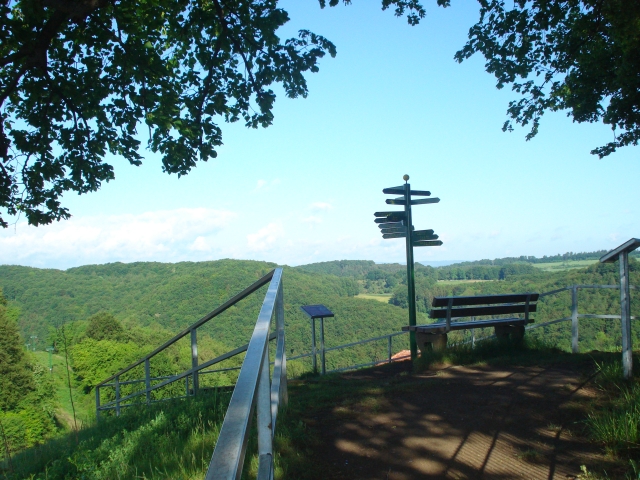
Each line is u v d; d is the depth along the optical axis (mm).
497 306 7609
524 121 11867
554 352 7117
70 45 8688
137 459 3816
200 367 5648
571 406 4148
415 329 7898
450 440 3629
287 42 9227
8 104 9352
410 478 3043
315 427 3939
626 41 8289
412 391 4926
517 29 10500
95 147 9227
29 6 7277
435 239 8781
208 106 9172
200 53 9148
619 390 4367
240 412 1210
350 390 5102
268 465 1943
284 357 4348
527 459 3234
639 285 5730
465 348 7211
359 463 3271
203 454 3521
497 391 4770
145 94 8695
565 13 9875
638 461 3020
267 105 9430
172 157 9023
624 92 9891
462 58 11234
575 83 10594
